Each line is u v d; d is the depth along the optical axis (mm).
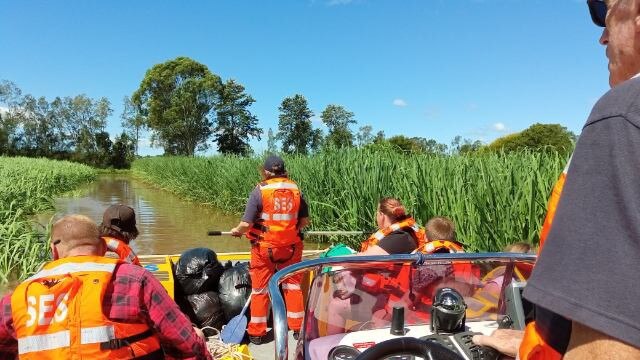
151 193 30047
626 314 872
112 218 4191
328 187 11727
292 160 15008
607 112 973
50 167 32781
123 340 2414
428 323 2910
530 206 6355
